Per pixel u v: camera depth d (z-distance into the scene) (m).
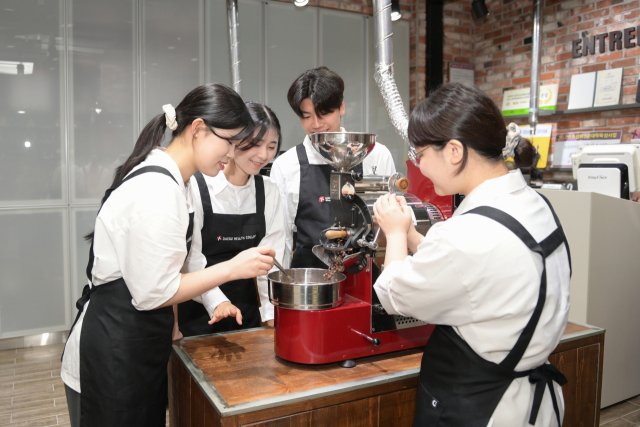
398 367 1.31
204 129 1.24
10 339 3.87
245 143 1.63
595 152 3.28
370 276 1.33
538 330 0.95
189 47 4.32
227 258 1.89
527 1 5.23
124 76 4.11
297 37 4.79
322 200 2.08
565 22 4.86
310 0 4.81
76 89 3.97
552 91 4.94
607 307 2.73
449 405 1.03
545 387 1.02
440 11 5.54
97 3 3.98
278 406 1.10
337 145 1.28
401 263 1.10
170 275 1.16
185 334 1.86
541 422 1.00
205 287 1.21
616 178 3.02
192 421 1.30
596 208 2.61
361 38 5.10
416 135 1.04
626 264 2.80
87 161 4.05
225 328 1.92
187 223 1.24
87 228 4.08
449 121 0.99
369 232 1.31
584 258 2.63
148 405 1.28
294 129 4.85
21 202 3.86
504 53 5.52
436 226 1.01
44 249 3.95
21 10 3.76
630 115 4.35
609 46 4.50
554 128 4.97
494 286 0.92
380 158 2.22
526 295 0.92
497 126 1.00
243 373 1.26
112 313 1.23
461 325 0.99
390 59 3.11
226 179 1.84
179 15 4.26
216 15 4.39
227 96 1.24
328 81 1.87
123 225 1.18
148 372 1.26
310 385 1.18
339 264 1.39
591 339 1.59
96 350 1.23
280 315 1.31
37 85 3.85
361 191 1.41
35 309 3.94
